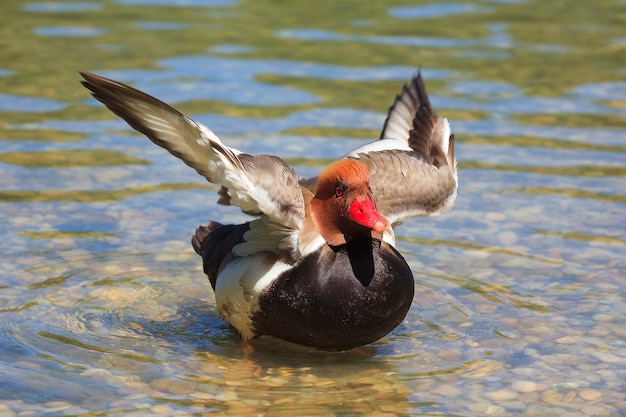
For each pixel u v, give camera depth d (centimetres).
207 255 1089
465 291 1197
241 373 1000
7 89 1839
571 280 1220
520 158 1598
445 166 1159
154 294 1182
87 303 1145
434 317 1134
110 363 1006
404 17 2409
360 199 972
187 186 1481
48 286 1178
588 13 2472
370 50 2125
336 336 995
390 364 1025
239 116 1720
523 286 1207
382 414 916
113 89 877
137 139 1656
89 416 898
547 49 2158
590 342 1070
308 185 1070
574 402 942
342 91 1867
